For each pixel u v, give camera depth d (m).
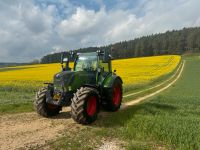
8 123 9.09
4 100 14.36
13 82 27.23
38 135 7.68
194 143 6.89
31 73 41.16
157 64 58.00
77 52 11.16
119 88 11.68
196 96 18.97
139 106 12.08
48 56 123.31
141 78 33.56
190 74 47.03
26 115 10.49
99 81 10.49
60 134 7.82
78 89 9.26
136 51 139.50
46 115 9.88
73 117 8.78
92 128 8.55
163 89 25.88
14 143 6.93
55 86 9.52
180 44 147.75
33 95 17.86
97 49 11.02
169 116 9.79
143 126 8.18
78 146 6.84
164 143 7.12
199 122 9.05
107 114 10.83
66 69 10.98
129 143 7.02
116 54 136.00
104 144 7.11
